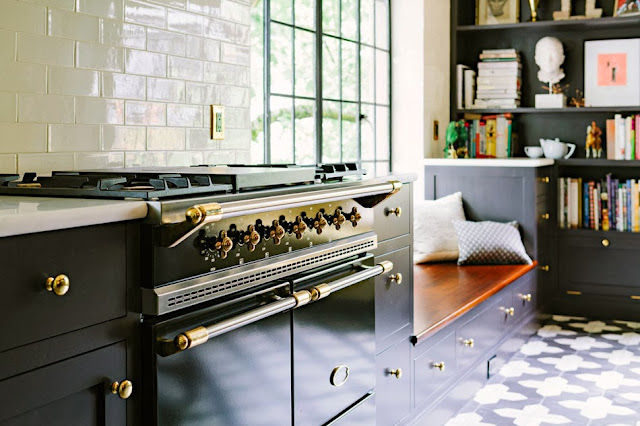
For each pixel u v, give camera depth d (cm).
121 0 233
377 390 260
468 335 348
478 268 440
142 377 156
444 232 459
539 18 518
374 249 256
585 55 509
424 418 299
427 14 481
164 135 254
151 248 154
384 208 264
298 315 202
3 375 127
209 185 178
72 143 218
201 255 166
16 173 201
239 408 179
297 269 199
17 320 129
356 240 232
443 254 456
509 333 413
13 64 199
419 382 295
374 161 472
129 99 238
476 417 321
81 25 219
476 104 515
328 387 217
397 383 276
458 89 518
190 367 163
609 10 502
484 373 366
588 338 446
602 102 506
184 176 182
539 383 364
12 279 128
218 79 280
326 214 215
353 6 443
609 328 469
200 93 271
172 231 155
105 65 228
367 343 241
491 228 453
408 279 286
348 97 439
